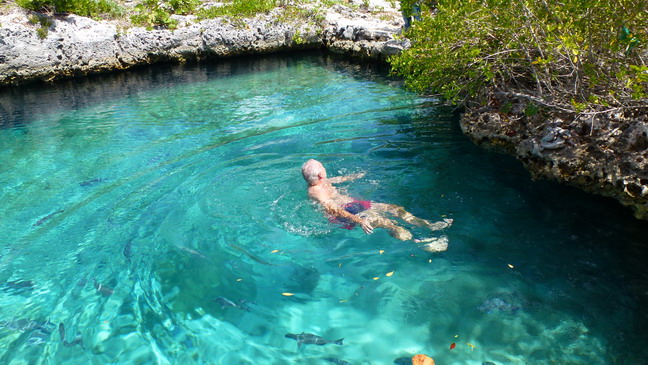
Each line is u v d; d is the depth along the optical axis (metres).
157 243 5.04
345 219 4.91
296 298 4.14
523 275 4.27
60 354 3.71
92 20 13.46
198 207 5.62
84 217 5.71
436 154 6.79
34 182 6.80
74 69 12.98
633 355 3.40
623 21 4.66
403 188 5.79
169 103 10.59
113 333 3.89
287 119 8.94
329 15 16.22
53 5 12.95
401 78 11.63
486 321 3.78
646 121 5.19
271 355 3.59
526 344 3.54
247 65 14.35
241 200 5.69
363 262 4.54
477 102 7.44
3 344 3.82
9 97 11.52
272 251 4.76
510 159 6.57
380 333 3.72
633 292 4.01
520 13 5.59
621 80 5.02
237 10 15.37
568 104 5.59
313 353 3.57
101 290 4.41
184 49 14.53
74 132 8.91
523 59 5.98
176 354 3.66
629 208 5.22
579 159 5.63
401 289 4.17
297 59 14.95
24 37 12.09
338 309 4.00
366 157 6.74
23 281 4.60
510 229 4.96
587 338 3.56
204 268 4.58
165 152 7.61
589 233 4.85
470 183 5.91
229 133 8.34
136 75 13.42
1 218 5.83
